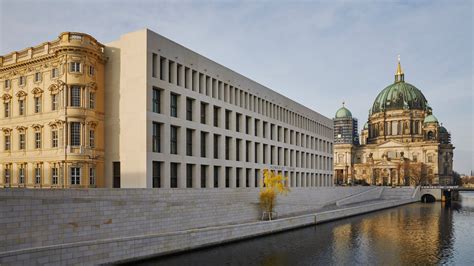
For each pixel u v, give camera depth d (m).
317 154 107.00
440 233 58.47
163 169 53.03
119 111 52.88
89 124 51.66
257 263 37.00
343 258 40.31
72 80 50.81
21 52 57.84
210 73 63.09
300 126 96.69
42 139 54.41
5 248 27.84
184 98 57.12
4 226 27.86
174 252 38.44
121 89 52.88
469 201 154.25
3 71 59.84
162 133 53.22
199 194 54.69
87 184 51.09
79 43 51.09
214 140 64.56
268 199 56.22
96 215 33.78
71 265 29.36
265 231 51.44
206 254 39.66
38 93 55.16
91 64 52.22
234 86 69.25
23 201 28.95
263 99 78.88
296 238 50.72
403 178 189.12
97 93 53.16
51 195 34.69
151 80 51.47
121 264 33.28
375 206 95.88
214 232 43.28
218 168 64.81
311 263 37.91
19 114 57.78
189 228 43.19
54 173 52.53
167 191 48.88
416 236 55.34
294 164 91.88
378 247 46.53
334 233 55.97
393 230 60.91
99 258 31.44
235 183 68.06
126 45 52.75
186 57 57.97
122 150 52.22
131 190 43.34
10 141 59.00
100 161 53.12
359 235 54.84
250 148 73.88
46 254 27.88
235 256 39.34
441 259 40.81
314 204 83.88
